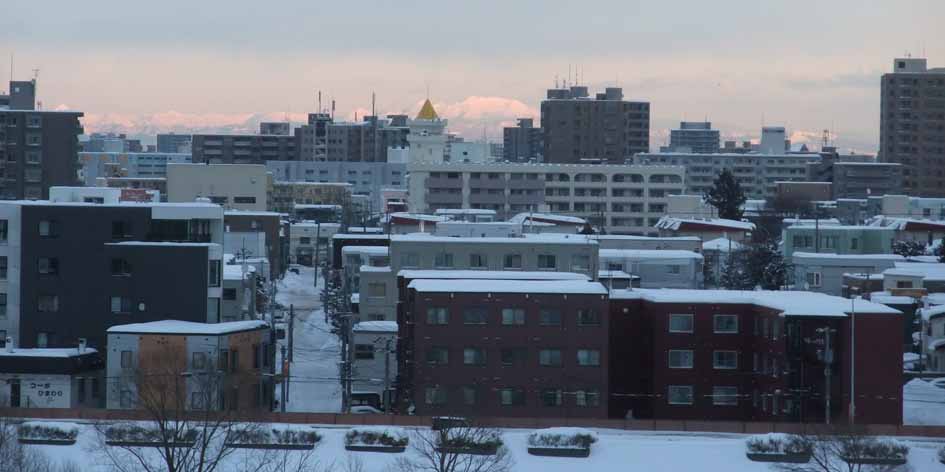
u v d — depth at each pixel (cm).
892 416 15450
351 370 17775
